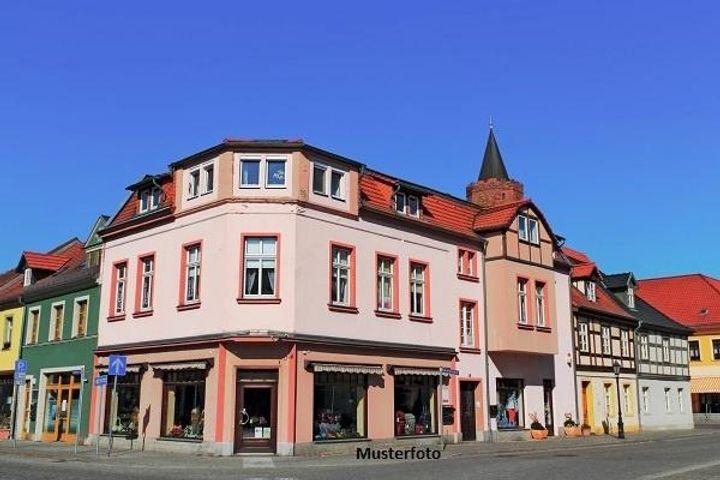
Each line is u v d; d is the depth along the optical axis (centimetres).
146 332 2722
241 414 2355
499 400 3241
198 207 2575
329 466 1991
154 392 2636
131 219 2889
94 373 2989
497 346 3189
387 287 2827
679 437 3747
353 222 2691
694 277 6569
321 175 2614
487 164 4409
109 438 2753
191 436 2459
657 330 4769
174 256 2664
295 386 2364
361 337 2633
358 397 2617
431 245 3034
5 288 4094
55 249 4225
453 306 3083
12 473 1769
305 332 2428
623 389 4238
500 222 3288
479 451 2559
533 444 2964
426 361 2902
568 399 3675
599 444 3059
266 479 1611
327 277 2548
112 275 2992
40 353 3434
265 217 2464
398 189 2934
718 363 5938
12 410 3516
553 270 3534
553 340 3425
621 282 4688
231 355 2372
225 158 2511
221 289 2420
